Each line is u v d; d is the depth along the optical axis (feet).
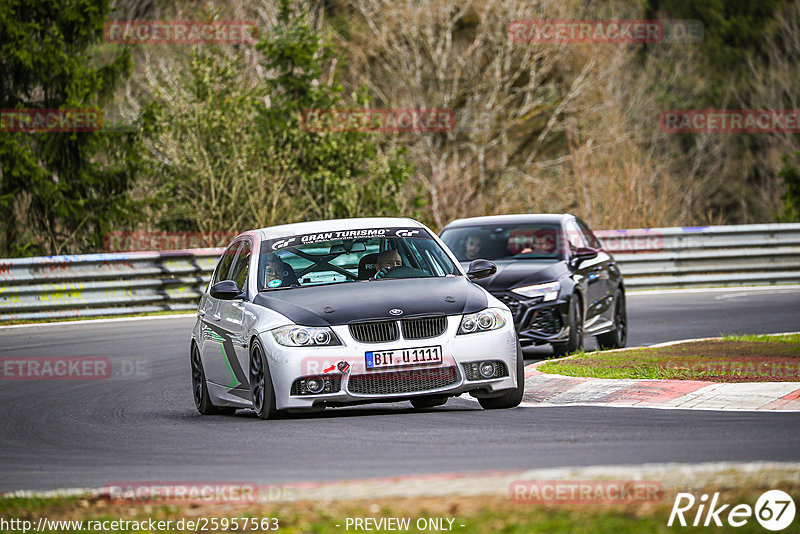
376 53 588.91
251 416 127.95
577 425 105.40
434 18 578.66
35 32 351.46
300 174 369.71
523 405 121.90
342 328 114.11
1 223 350.02
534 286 166.91
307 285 124.88
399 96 577.84
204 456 97.19
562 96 604.49
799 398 116.06
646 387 126.82
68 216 346.33
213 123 362.12
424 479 76.23
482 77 582.35
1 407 141.08
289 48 381.40
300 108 381.60
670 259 302.45
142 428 118.83
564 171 560.20
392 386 113.19
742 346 164.35
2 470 96.43
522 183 575.79
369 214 375.45
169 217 363.15
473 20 596.29
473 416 114.11
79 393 151.53
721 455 86.38
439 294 119.03
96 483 86.84
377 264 128.06
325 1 623.36
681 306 253.24
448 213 529.04
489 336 116.47
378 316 114.42
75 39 358.64
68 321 243.19
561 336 166.71
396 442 98.78
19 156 338.34
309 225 136.67
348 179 371.56
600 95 601.21
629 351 163.43
